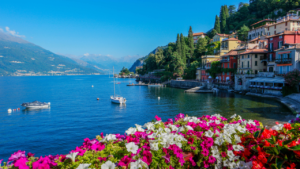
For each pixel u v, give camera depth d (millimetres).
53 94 100625
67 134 34312
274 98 54656
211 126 6598
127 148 4641
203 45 141875
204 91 84250
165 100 68000
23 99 82750
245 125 7039
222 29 161750
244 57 75188
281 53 55875
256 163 4695
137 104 62656
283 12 117250
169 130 5844
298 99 44531
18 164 4211
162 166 4789
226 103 53938
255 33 109000
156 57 176625
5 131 36750
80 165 4070
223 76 89625
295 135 5562
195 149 5223
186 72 125438
